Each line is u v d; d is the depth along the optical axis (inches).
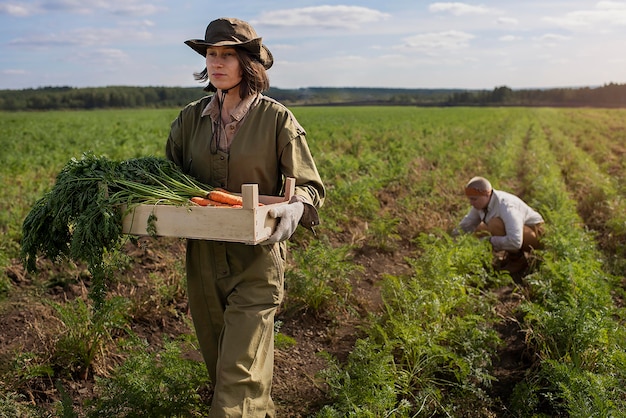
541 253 247.4
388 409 135.9
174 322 198.2
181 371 134.2
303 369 171.2
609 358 153.6
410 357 163.9
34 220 118.3
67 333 165.8
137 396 123.2
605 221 350.0
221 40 114.3
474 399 151.6
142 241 263.7
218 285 121.6
